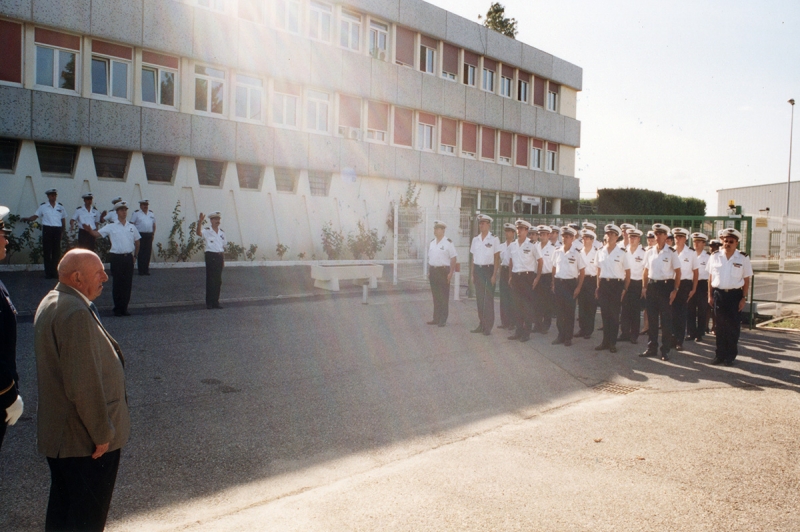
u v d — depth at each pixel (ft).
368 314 41.91
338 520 12.80
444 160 94.94
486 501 13.74
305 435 18.22
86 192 59.62
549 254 37.37
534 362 28.91
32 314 35.99
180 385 23.22
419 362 28.25
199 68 67.72
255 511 13.28
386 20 86.33
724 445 17.47
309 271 67.00
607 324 31.65
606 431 18.69
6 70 55.36
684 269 33.55
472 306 48.26
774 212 153.38
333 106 80.38
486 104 102.01
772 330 39.58
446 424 19.51
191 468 15.64
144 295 44.88
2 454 16.30
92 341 9.93
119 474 15.19
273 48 72.69
